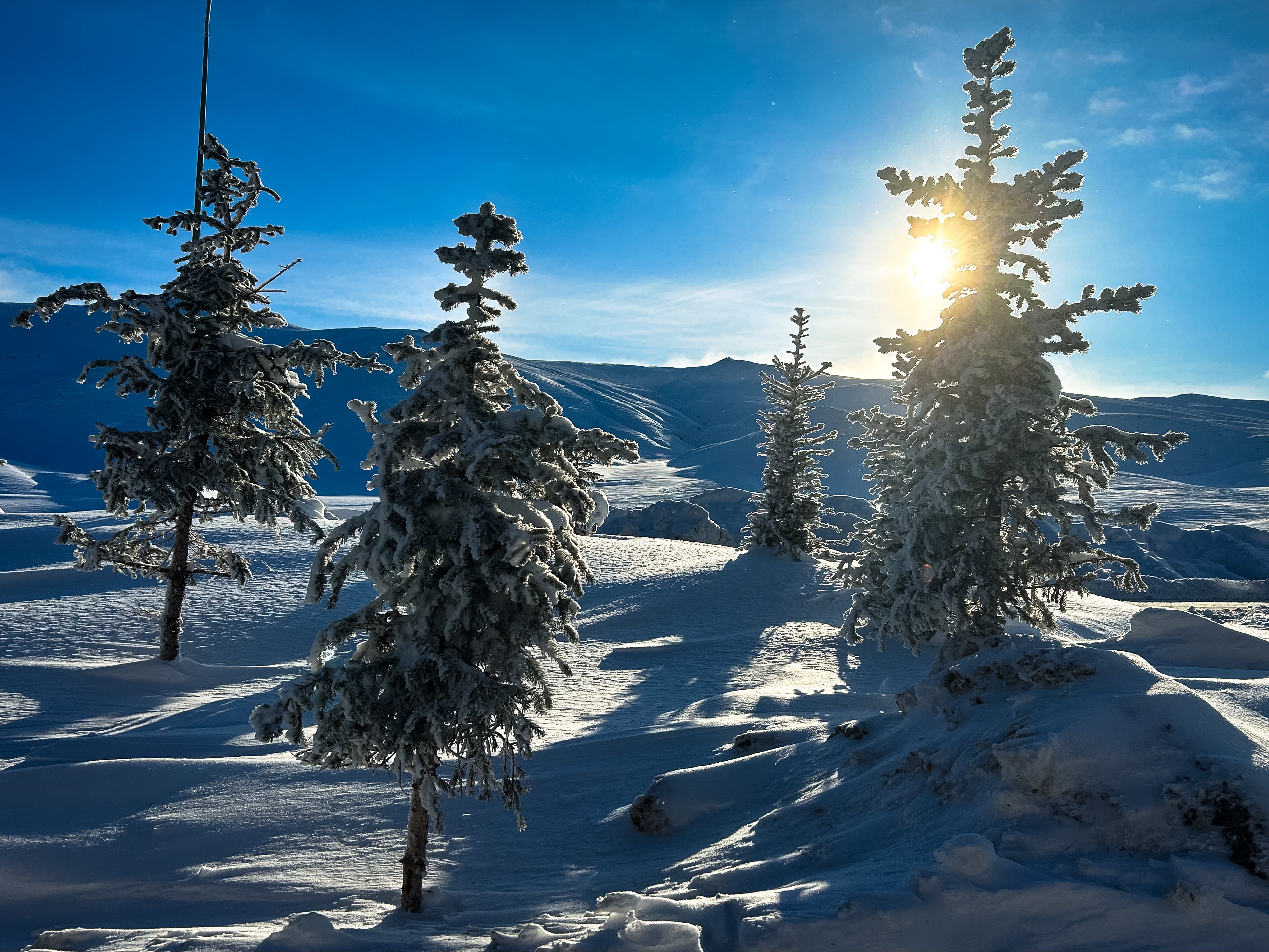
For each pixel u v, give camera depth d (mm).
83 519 59969
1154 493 103562
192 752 17188
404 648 9211
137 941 8062
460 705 8797
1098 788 7500
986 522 16359
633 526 60250
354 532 9297
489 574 8875
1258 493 102688
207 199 24516
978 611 16547
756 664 24906
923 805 8703
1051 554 16156
